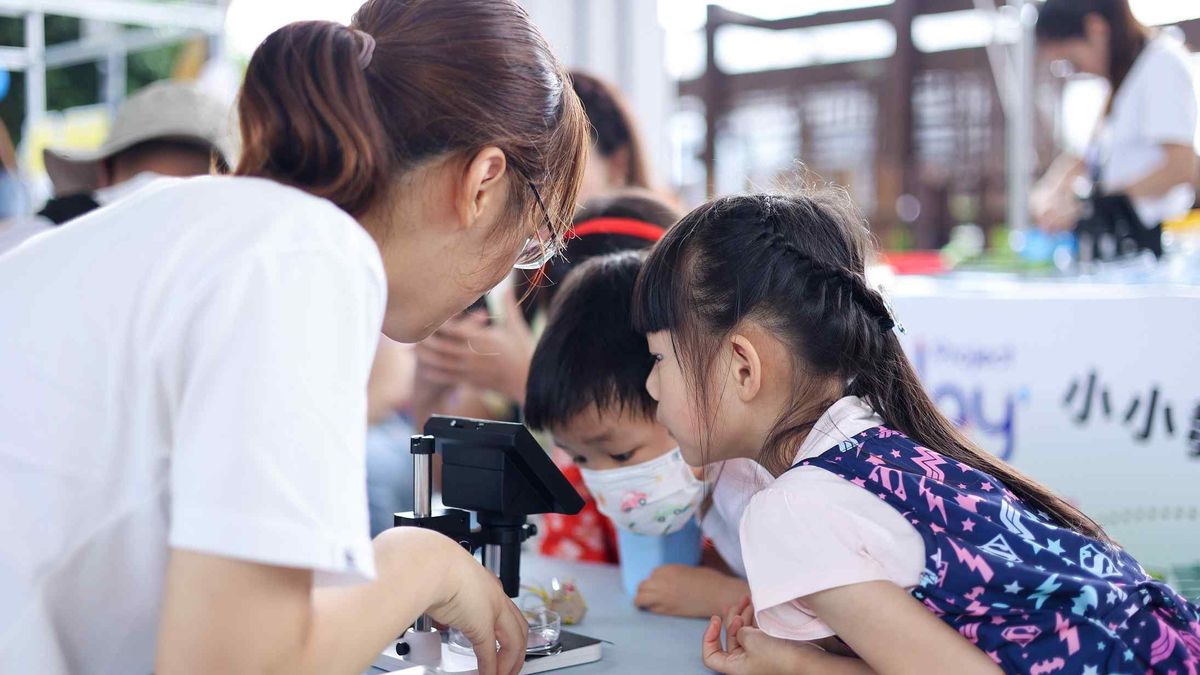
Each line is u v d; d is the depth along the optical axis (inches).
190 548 24.2
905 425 40.6
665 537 52.0
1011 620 34.4
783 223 40.4
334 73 28.6
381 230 30.2
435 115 29.2
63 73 337.1
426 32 30.0
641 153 89.5
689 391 39.8
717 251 39.7
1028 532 35.8
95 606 28.3
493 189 31.1
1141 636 34.7
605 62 126.6
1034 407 76.0
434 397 75.4
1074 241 100.0
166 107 87.0
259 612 24.7
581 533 64.7
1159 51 97.2
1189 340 72.4
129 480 27.2
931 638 33.2
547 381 48.4
